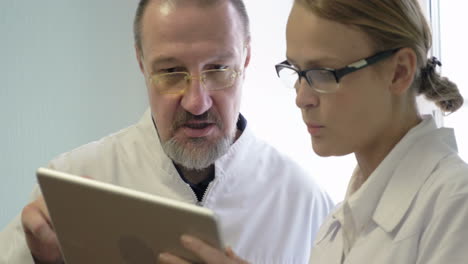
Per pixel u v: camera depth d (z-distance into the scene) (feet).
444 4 5.83
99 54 7.66
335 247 3.19
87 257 3.07
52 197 2.96
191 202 4.49
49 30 7.37
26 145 7.25
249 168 4.69
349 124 2.74
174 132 4.13
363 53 2.68
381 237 2.81
